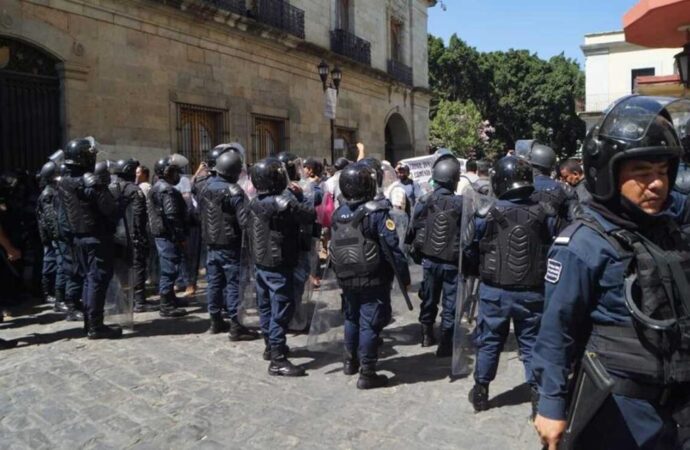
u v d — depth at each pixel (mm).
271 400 4520
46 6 9781
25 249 8516
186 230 7586
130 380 4945
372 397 4582
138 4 11430
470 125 37031
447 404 4418
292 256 5086
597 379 1982
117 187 7430
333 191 8156
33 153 9828
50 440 3871
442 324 5562
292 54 16688
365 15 21438
